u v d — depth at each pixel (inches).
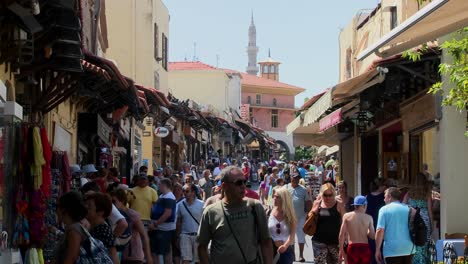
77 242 354.6
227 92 2763.3
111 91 848.9
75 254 354.0
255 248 367.9
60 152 577.6
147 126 1439.5
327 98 796.0
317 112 870.4
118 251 499.5
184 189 660.7
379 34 1076.5
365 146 1117.1
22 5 447.2
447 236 637.3
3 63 515.5
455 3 372.2
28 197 466.0
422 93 724.7
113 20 1414.9
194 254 655.1
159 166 1509.6
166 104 1197.1
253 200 373.4
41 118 649.6
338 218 588.1
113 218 485.4
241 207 369.1
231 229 364.8
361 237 565.6
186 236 653.9
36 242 466.3
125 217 526.3
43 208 471.2
